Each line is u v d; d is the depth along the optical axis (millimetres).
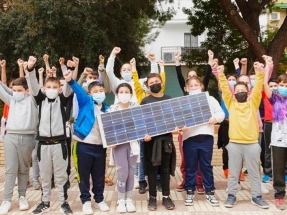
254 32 10938
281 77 5004
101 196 4891
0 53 13938
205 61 15211
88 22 13047
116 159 4828
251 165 4984
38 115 4812
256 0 11633
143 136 4812
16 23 13070
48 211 4754
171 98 5129
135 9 13602
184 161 5367
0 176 7152
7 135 4859
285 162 4973
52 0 12445
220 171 7504
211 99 5242
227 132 6258
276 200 4949
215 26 14914
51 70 5762
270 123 6242
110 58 5750
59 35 13305
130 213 4699
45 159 4684
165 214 4648
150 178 4879
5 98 5004
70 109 5305
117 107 5070
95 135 4793
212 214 4648
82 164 4746
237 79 5945
